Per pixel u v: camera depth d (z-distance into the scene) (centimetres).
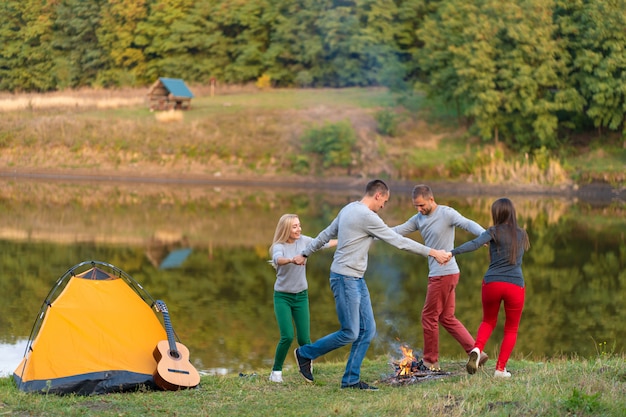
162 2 6209
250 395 764
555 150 4112
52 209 3005
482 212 2975
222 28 6109
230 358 1110
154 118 4512
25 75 6519
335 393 777
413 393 725
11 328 1242
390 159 3978
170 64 6081
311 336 1251
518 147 4125
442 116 4459
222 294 1573
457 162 3900
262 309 1441
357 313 788
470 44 4106
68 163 4303
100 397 750
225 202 3309
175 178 4162
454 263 872
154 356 819
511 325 798
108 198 3394
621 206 3331
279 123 4350
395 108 4531
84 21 6400
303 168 4078
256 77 5875
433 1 5469
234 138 4269
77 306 836
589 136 4216
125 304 864
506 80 4059
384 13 5309
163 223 2673
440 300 871
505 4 4091
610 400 635
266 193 3669
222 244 2245
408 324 1336
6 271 1761
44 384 775
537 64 4044
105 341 820
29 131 4441
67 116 4600
